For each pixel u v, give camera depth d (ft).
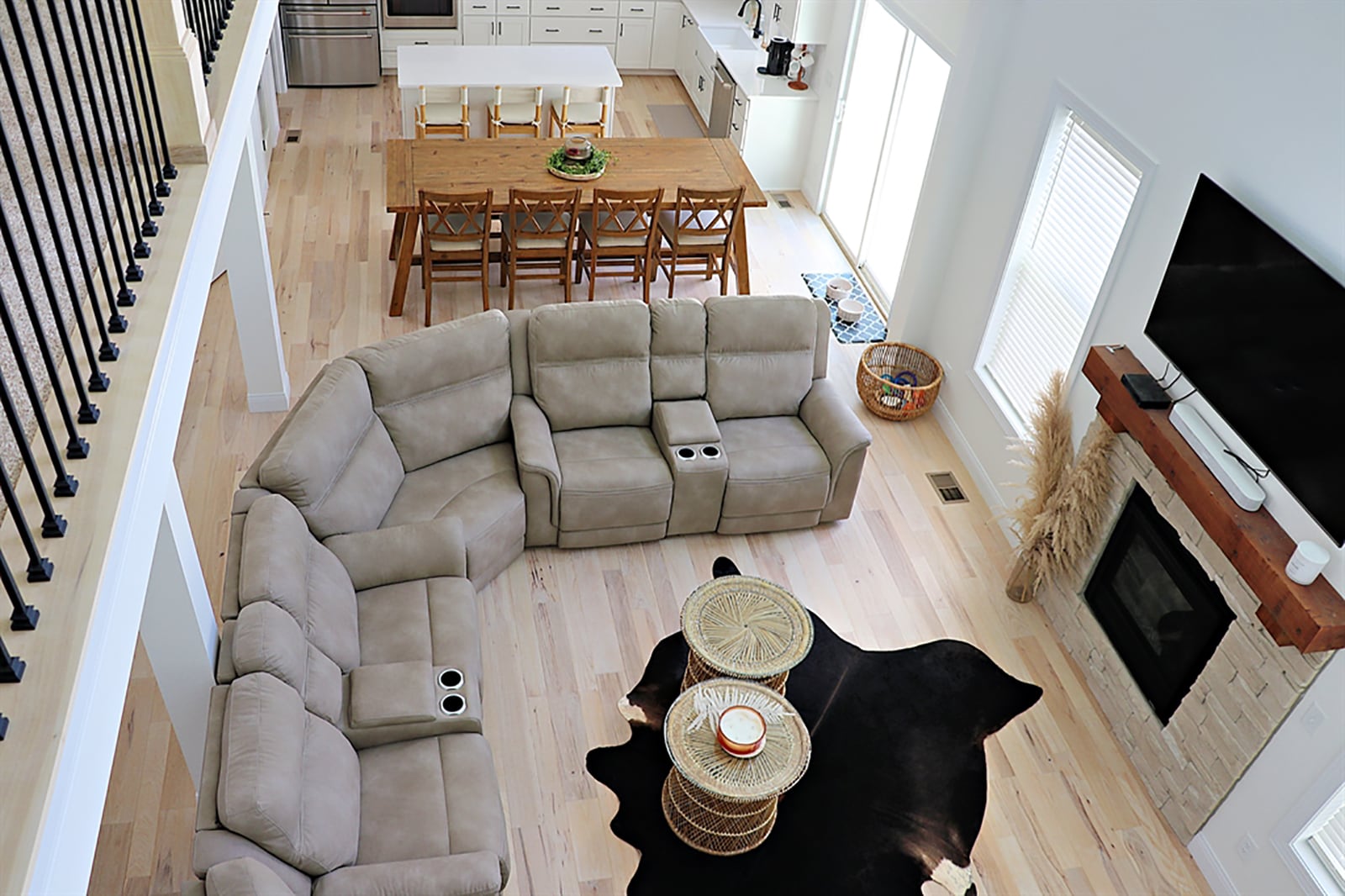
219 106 11.50
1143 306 14.99
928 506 19.49
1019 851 14.19
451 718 13.21
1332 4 11.37
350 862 11.58
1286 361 11.95
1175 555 14.58
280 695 11.66
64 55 7.63
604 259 23.91
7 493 6.24
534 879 13.37
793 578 17.81
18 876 5.42
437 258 21.84
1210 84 13.37
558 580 17.34
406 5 31.83
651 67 34.73
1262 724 12.84
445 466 17.11
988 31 17.84
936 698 16.07
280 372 19.47
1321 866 12.38
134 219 8.95
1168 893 13.84
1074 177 16.78
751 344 18.37
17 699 6.10
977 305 19.57
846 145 26.48
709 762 13.15
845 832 14.20
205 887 9.95
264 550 13.01
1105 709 15.99
